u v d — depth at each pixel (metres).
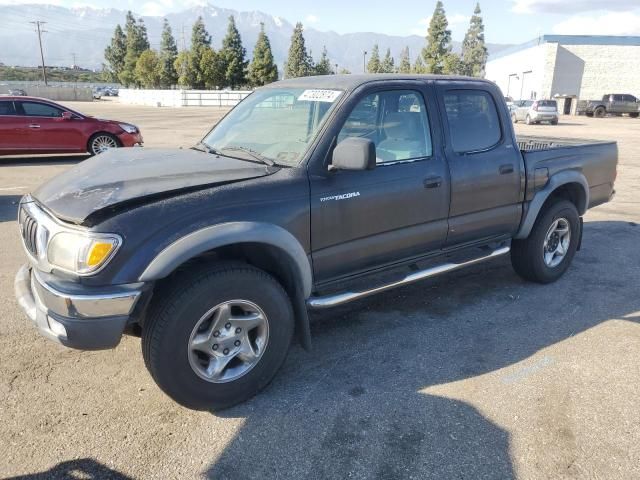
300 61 76.00
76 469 2.57
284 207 3.10
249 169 3.23
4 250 5.88
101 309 2.60
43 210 2.92
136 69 80.19
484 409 3.08
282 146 3.51
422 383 3.36
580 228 5.25
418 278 3.96
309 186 3.23
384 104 3.67
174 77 78.12
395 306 4.58
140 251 2.63
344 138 3.42
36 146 12.66
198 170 3.21
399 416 3.01
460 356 3.71
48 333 2.71
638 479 2.53
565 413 3.05
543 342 3.93
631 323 4.27
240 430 2.88
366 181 3.49
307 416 3.01
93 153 13.38
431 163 3.88
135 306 2.69
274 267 3.30
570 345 3.88
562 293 4.91
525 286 5.08
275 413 3.04
